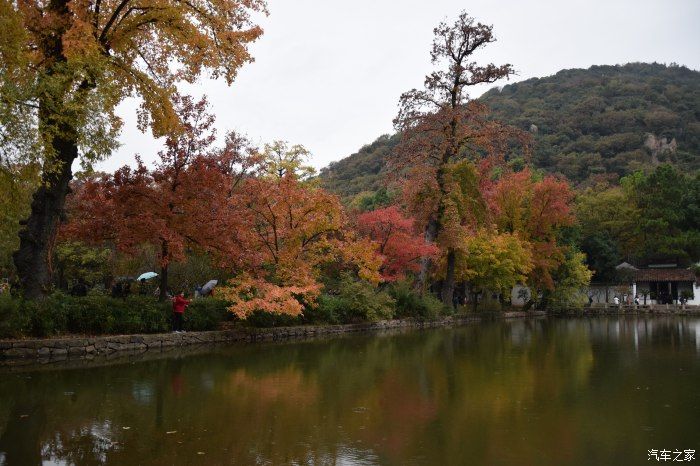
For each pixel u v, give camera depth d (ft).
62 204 52.65
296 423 25.45
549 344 64.95
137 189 58.29
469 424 25.36
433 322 104.94
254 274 70.03
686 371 42.11
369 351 56.59
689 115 344.49
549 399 31.19
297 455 20.62
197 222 59.47
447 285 118.93
